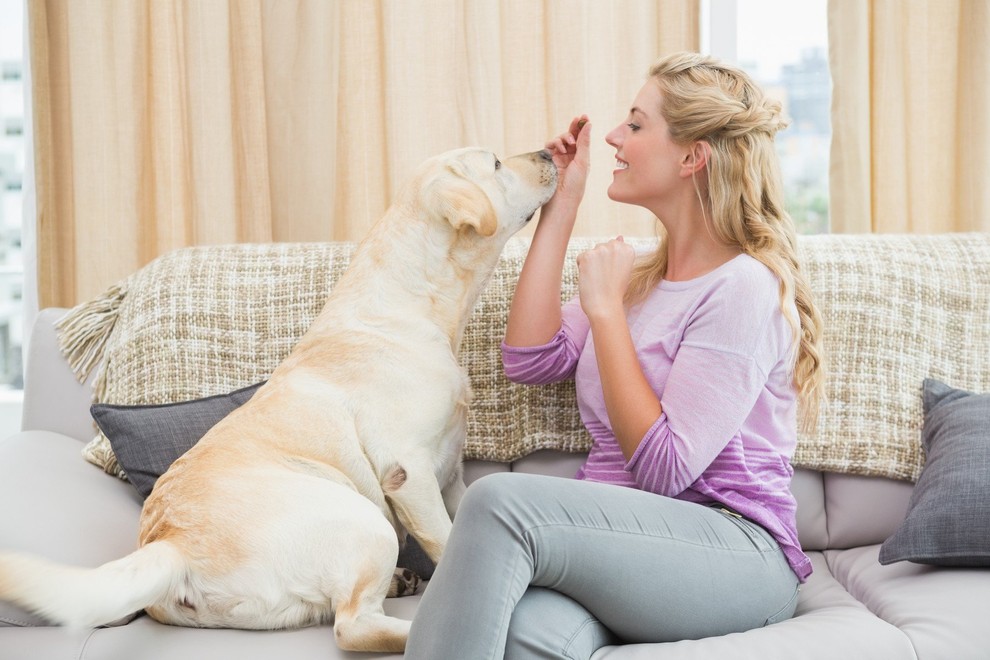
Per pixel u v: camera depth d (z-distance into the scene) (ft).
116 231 8.02
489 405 5.99
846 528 5.96
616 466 5.08
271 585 4.23
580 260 4.98
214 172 7.96
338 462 4.72
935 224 8.30
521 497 3.92
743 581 4.32
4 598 3.45
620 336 4.79
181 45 8.06
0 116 8.87
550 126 8.17
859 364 6.02
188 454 4.76
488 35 8.00
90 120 7.95
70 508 5.00
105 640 4.23
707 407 4.50
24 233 8.41
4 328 9.12
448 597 3.76
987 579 4.70
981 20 8.02
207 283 6.21
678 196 5.16
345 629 4.04
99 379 6.19
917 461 5.90
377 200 8.29
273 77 8.00
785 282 4.71
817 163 8.86
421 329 5.06
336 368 4.93
